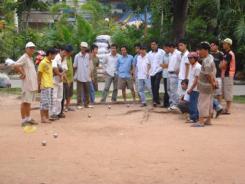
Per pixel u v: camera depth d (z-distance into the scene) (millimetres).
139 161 8039
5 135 10523
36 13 37250
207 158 8258
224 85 13883
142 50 15844
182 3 19797
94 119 12977
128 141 9773
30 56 11844
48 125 11914
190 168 7602
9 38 27047
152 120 12789
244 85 24078
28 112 11930
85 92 15625
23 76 11688
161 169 7531
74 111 14648
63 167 7691
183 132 10797
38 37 28000
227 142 9594
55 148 9125
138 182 6852
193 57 12156
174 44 15141
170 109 14250
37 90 12047
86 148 9102
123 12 44125
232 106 15734
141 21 32625
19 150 8953
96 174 7258
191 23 26312
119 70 16609
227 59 13789
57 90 12914
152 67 15602
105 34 30922
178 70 14352
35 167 7711
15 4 28359
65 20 28812
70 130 11164
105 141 9797
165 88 15375
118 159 8188
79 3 33156
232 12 24234
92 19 31484
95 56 18281
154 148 9047
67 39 27188
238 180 6977
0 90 20531
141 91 15922
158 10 25078
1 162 8055
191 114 12352
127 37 29141
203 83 11477
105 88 16688
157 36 26812
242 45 25375
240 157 8336
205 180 6965
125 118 13148
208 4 25484
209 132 10773
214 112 13734
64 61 13414
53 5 30219
